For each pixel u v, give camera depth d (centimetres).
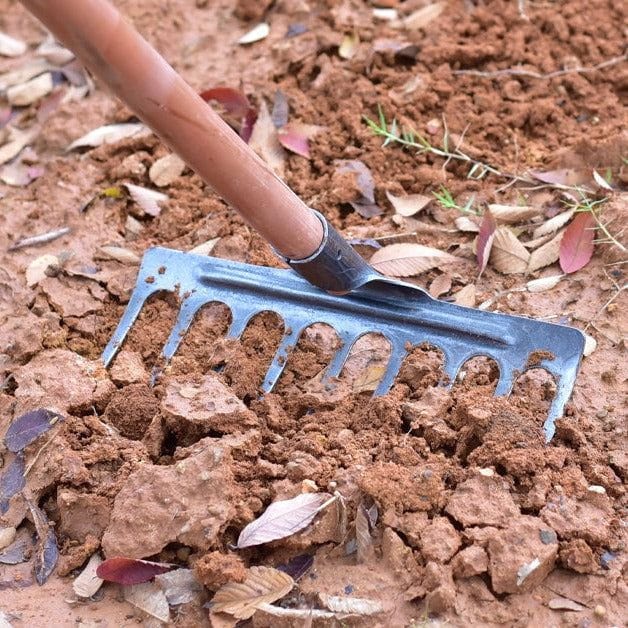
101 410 100
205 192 117
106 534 92
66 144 124
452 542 90
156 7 136
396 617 88
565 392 95
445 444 95
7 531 95
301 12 132
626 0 128
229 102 120
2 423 100
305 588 90
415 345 99
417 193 115
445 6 130
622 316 103
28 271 111
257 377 101
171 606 90
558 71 123
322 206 114
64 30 83
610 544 90
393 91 122
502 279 108
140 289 106
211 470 92
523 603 89
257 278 104
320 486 93
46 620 91
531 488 92
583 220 108
